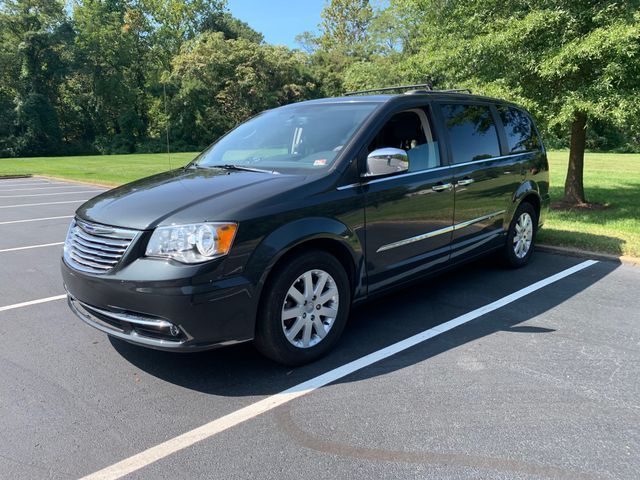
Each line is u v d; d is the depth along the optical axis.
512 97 8.28
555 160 27.41
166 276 2.99
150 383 3.39
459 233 4.83
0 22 48.50
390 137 4.23
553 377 3.40
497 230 5.45
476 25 8.86
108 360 3.73
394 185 4.07
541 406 3.04
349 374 3.48
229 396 3.22
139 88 58.44
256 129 4.83
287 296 3.43
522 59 8.24
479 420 2.90
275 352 3.43
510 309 4.68
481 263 6.30
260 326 3.36
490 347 3.87
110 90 54.50
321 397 3.18
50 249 7.43
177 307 2.99
